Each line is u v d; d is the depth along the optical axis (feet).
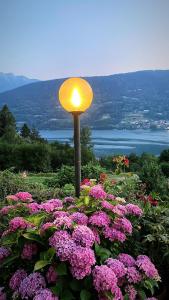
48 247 7.07
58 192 17.39
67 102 11.38
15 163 69.15
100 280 6.51
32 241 7.21
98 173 25.45
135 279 7.02
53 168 72.69
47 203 8.57
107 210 8.01
